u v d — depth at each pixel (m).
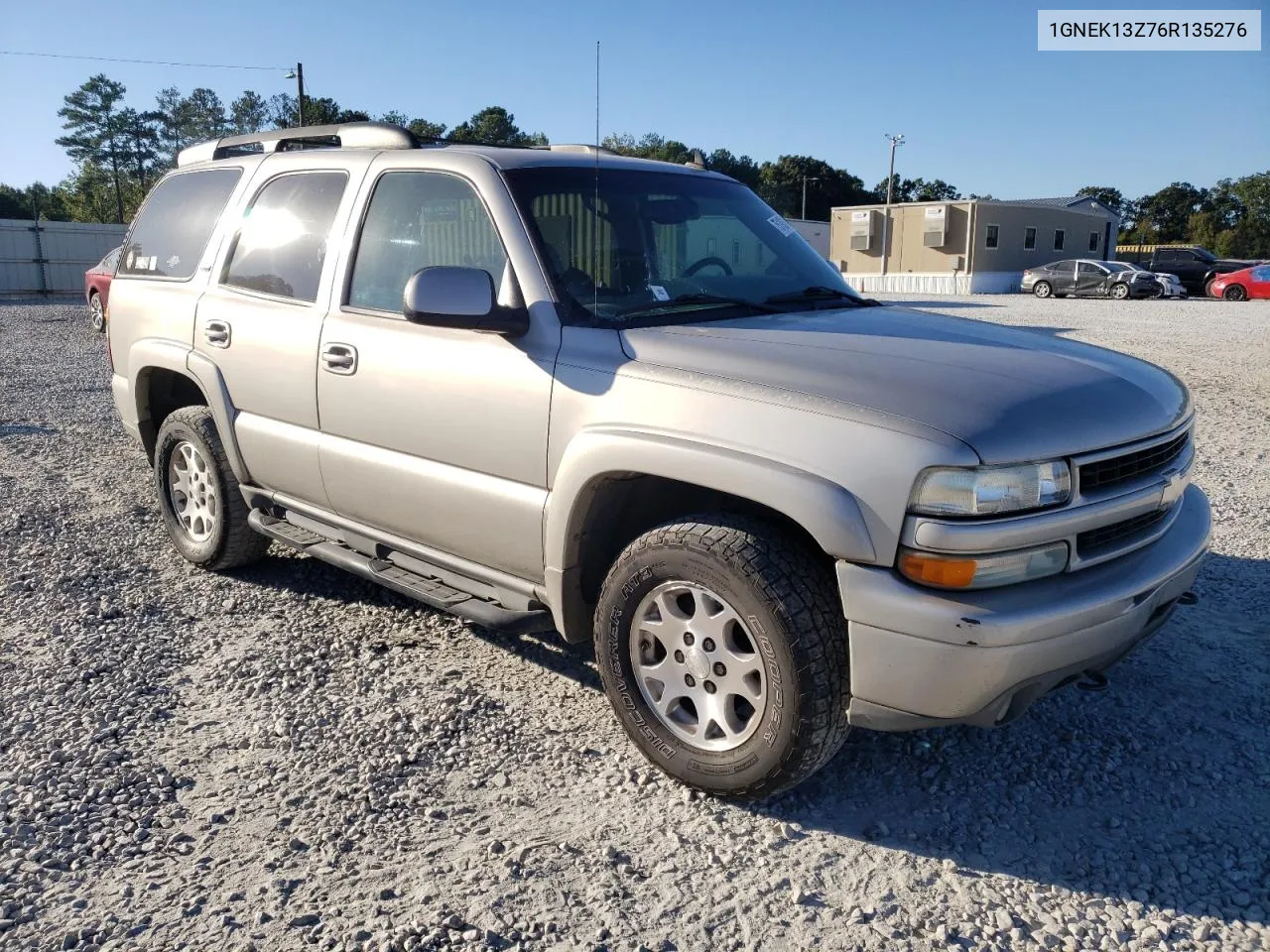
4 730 3.48
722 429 2.86
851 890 2.69
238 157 4.94
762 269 3.94
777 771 2.86
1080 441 2.77
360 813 3.01
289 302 4.28
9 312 21.80
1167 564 3.02
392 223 3.93
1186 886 2.71
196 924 2.53
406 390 3.70
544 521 3.31
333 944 2.45
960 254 40.22
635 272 3.57
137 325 5.25
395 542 3.99
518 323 3.35
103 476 7.05
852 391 2.80
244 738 3.45
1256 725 3.56
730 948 2.47
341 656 4.10
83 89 96.56
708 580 2.88
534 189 3.57
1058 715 3.63
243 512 4.82
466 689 3.81
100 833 2.90
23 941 2.46
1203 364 13.20
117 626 4.40
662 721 3.14
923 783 3.20
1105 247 45.56
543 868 2.76
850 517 2.63
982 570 2.61
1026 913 2.60
